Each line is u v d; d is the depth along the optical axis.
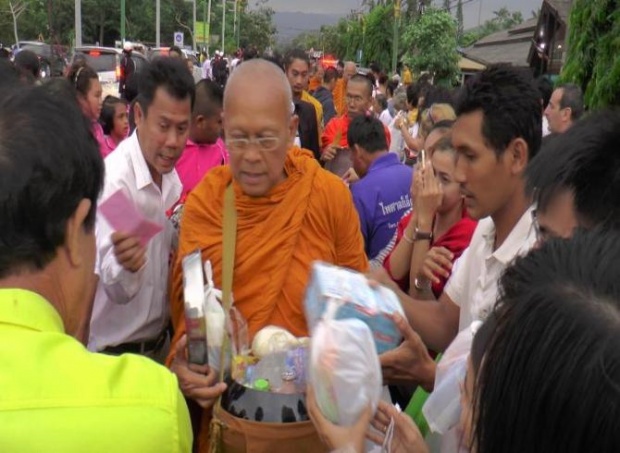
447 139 2.85
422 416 1.84
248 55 9.66
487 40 38.28
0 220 1.08
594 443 0.76
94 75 5.50
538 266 0.90
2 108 1.14
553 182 1.35
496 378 0.85
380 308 1.72
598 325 0.78
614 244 0.88
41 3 44.12
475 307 2.06
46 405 1.02
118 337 2.59
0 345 1.05
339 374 1.33
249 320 2.25
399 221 3.77
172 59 2.69
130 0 52.56
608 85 5.58
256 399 1.94
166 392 1.10
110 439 1.02
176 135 2.66
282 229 2.25
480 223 2.21
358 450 1.31
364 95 6.69
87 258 1.22
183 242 2.34
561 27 21.03
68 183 1.12
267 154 2.16
